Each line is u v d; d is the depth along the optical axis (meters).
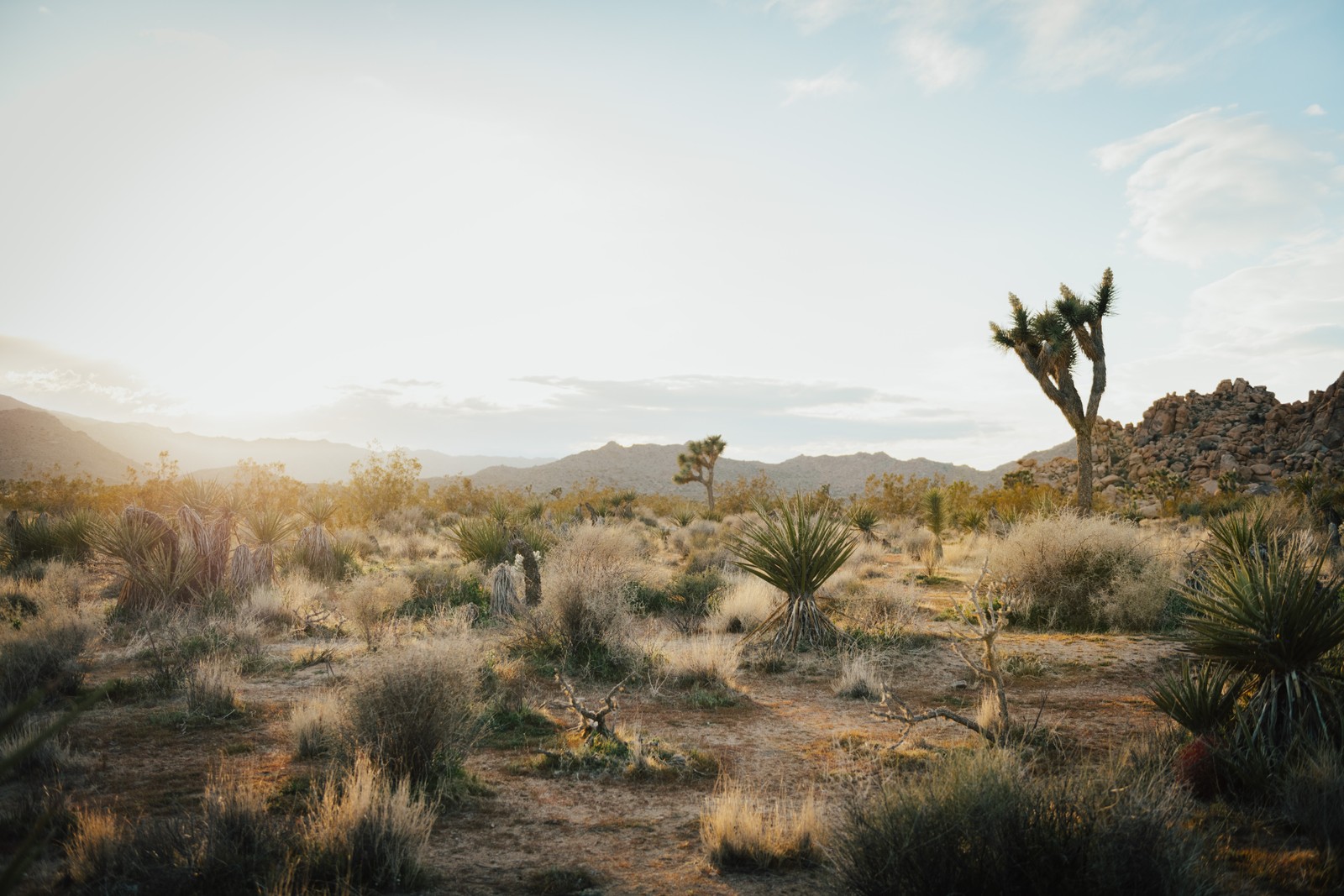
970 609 11.55
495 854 4.67
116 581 15.58
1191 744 5.47
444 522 33.91
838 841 4.05
